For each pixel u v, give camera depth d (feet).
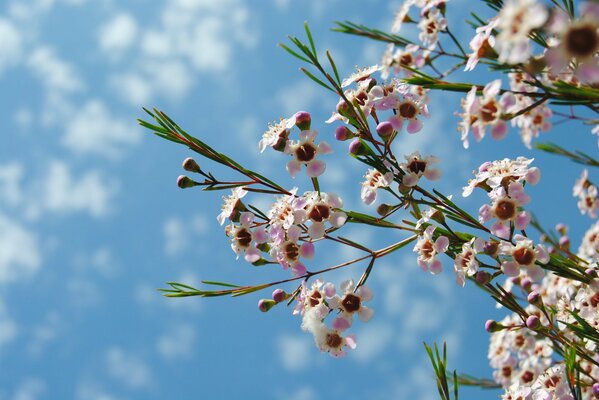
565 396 1.62
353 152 1.57
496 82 1.43
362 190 1.61
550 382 1.65
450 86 1.49
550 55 1.37
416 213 1.61
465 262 1.56
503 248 1.54
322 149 1.58
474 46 1.48
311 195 1.58
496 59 1.48
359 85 1.61
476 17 1.63
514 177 1.55
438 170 1.58
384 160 1.58
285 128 1.59
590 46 1.36
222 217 1.62
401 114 1.58
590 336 1.54
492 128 1.44
